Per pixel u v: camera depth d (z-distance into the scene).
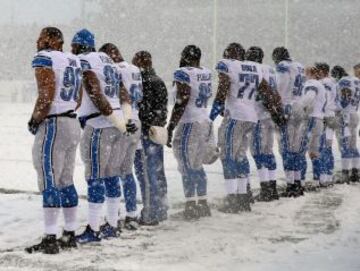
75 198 5.21
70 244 5.17
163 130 6.18
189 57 6.70
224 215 6.80
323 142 9.23
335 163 12.41
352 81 10.02
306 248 5.15
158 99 6.26
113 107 5.61
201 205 6.68
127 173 6.02
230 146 7.08
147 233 5.82
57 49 5.16
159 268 4.50
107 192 5.68
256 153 7.89
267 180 7.91
